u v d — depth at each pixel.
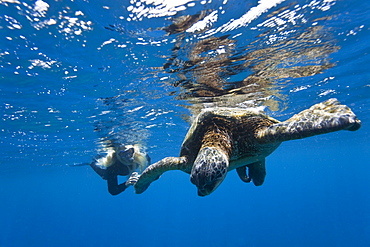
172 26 1.36
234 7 1.26
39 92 2.06
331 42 1.69
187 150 1.27
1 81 1.83
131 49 1.57
